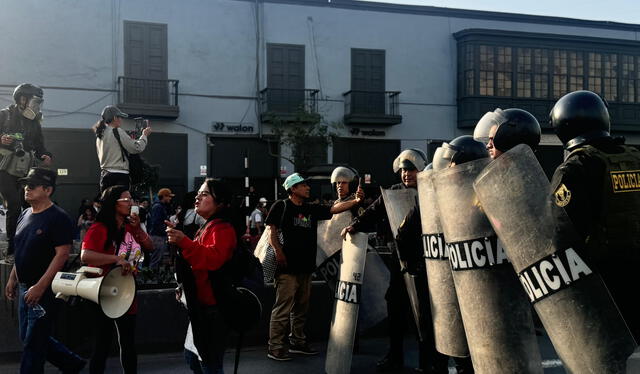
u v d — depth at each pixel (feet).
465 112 82.89
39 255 15.12
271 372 18.89
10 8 68.13
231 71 76.33
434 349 16.25
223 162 76.07
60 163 69.46
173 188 73.82
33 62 68.80
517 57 84.64
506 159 9.60
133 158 25.57
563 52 86.53
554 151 85.40
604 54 88.28
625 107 89.15
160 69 73.72
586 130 9.73
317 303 23.40
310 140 72.49
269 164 77.46
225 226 13.23
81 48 70.54
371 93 80.94
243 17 76.89
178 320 21.43
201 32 75.31
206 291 12.92
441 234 13.07
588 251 8.99
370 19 81.46
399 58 82.43
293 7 78.59
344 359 17.75
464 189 11.06
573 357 8.95
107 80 71.56
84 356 20.81
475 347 11.00
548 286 9.13
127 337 15.05
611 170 9.12
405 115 82.48
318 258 21.11
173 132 74.02
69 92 70.08
